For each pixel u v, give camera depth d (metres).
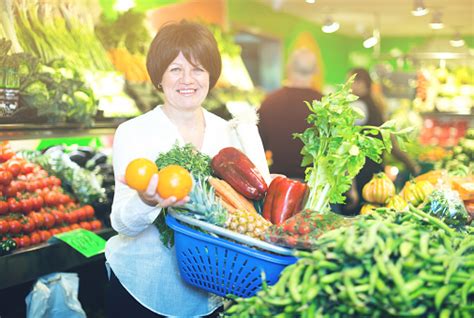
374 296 1.60
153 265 2.50
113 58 5.69
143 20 6.02
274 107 5.85
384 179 2.97
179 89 2.55
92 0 5.61
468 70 10.71
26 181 4.12
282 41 9.99
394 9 9.46
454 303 1.64
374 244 1.66
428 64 10.67
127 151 2.51
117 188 2.42
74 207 4.32
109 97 5.12
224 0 8.33
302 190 2.24
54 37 4.77
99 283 4.32
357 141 2.23
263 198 2.33
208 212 2.07
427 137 10.31
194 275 2.14
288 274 1.73
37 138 4.25
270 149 5.92
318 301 1.67
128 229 2.20
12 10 4.45
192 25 2.57
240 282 2.02
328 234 1.75
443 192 2.35
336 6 9.29
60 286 3.69
